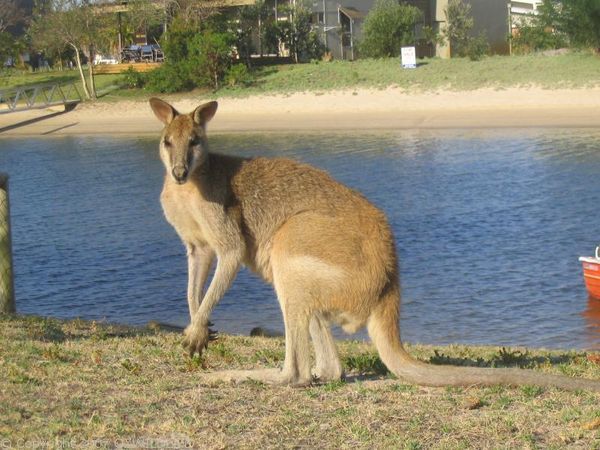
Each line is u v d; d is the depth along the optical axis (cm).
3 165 3578
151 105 694
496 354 873
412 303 1545
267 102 4606
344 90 4603
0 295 1029
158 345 818
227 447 511
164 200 682
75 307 1598
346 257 611
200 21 5241
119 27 5628
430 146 3481
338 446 516
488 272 1738
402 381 648
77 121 4697
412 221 2236
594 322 1395
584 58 4609
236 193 659
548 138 3475
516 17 5647
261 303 1567
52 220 2456
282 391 620
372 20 5247
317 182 654
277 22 5353
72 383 626
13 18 6134
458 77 4544
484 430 541
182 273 1827
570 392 618
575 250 1877
